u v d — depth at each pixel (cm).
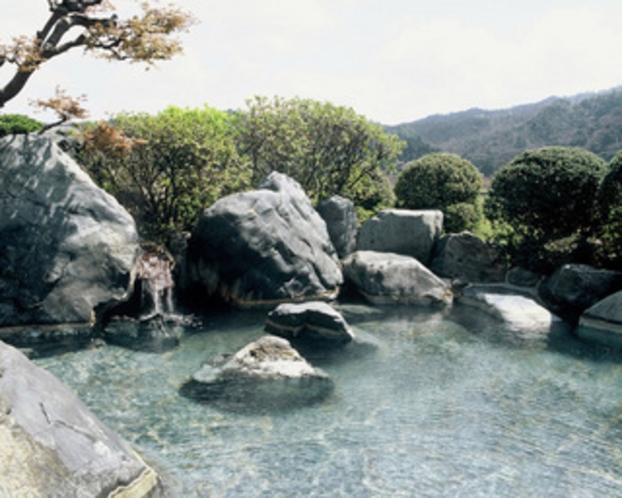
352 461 675
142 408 809
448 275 1709
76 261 1155
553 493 619
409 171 2152
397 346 1130
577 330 1255
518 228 1753
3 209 1134
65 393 618
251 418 787
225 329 1220
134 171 1664
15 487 459
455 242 1722
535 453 709
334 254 1642
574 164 1633
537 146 7131
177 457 672
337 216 1806
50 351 1036
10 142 1190
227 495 593
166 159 1612
